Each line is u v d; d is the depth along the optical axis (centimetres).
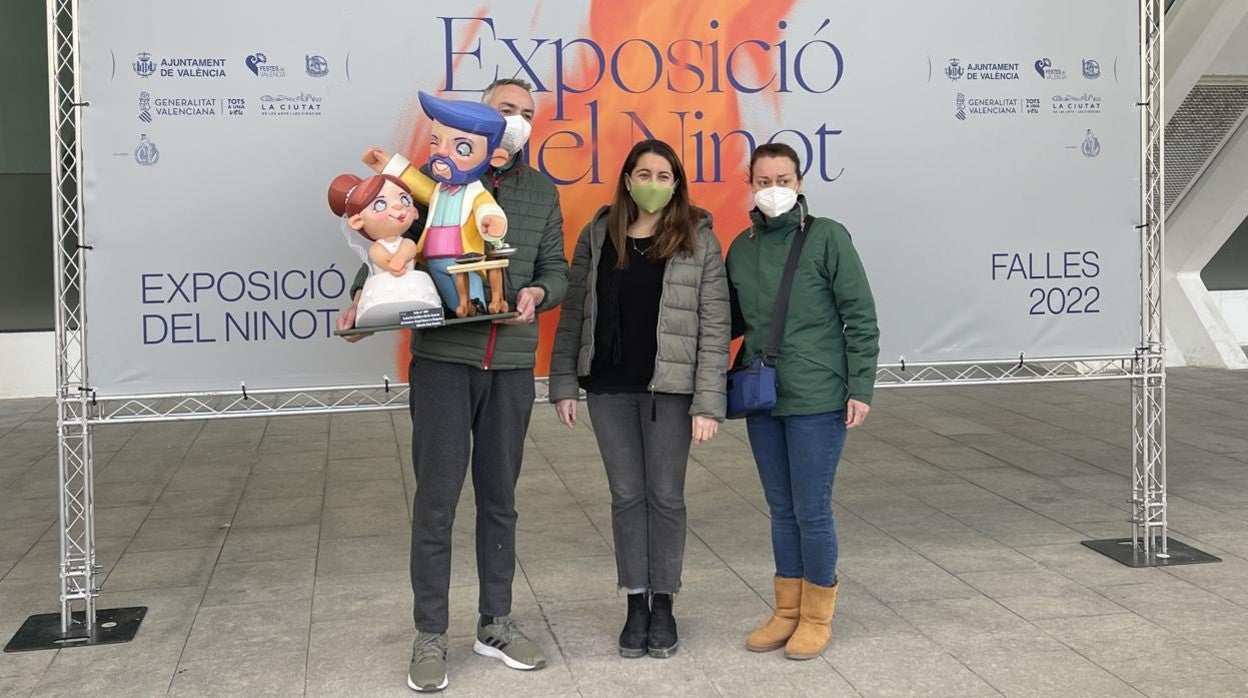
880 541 528
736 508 600
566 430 838
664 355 370
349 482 682
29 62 986
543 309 367
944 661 379
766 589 460
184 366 439
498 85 374
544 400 474
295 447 790
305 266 445
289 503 631
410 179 349
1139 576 466
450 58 450
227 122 436
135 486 680
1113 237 502
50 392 1062
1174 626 407
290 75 439
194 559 520
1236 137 1089
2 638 418
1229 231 1133
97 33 425
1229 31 984
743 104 473
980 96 487
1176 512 572
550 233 375
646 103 467
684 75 468
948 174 488
